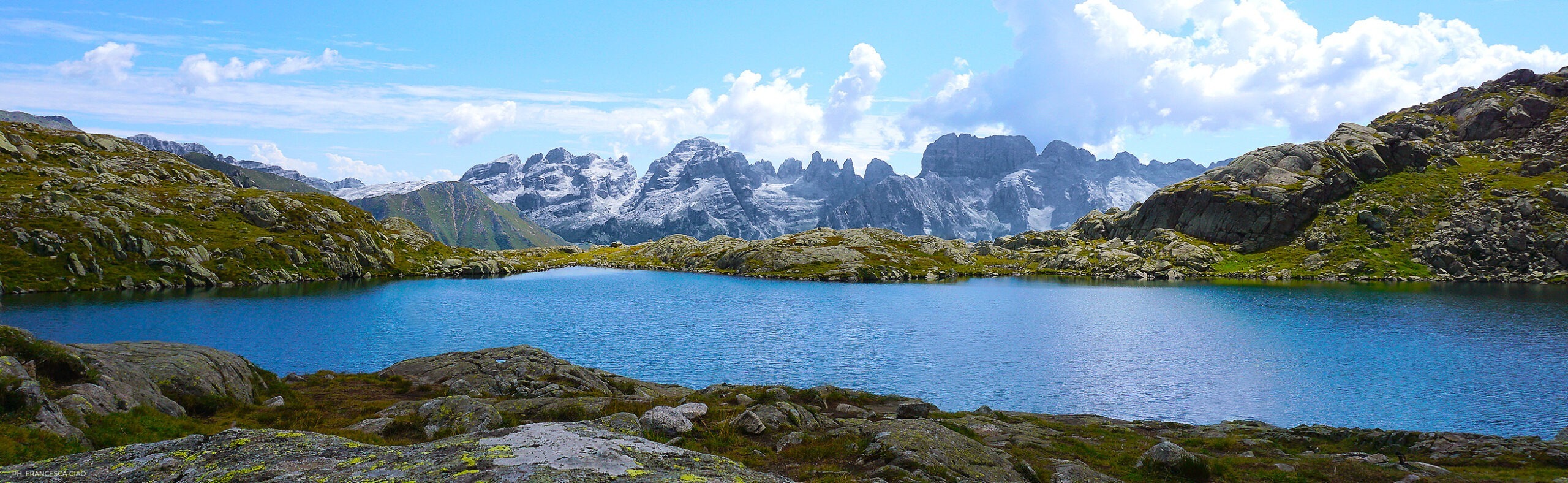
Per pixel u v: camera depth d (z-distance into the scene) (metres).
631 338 121.81
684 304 181.00
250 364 48.47
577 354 106.31
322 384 53.34
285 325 128.88
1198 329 135.12
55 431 25.02
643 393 57.50
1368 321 141.75
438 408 35.34
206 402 38.16
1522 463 34.62
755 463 26.81
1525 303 168.50
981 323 144.75
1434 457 36.62
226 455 14.11
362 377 58.16
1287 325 137.38
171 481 13.01
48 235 170.62
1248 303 178.50
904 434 29.44
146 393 34.75
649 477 11.96
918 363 100.25
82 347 40.38
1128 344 117.38
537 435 14.40
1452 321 141.00
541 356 65.31
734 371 94.31
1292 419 71.56
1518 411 73.50
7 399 25.53
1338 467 31.78
